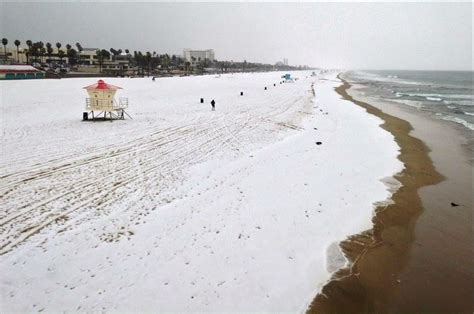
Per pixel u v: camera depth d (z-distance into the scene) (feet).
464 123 92.12
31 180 40.11
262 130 71.61
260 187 40.19
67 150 52.95
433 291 23.90
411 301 22.89
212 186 40.06
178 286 22.97
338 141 64.39
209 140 62.03
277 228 30.96
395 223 33.45
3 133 62.13
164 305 21.25
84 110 94.38
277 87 199.41
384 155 56.75
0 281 22.76
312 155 54.08
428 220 34.42
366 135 71.00
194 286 23.03
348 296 23.02
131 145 57.31
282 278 24.31
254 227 30.94
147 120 80.74
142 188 38.91
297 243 28.81
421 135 75.41
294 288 23.40
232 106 106.83
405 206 37.32
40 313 20.21
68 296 21.65
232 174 44.24
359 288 23.86
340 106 116.47
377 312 21.85
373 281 24.68
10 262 24.73
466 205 38.29
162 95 136.36
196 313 20.77
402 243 29.91
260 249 27.63
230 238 28.96
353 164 50.62
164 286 22.90
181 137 63.87
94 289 22.36
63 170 43.91
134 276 23.76
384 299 22.99
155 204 34.81
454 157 57.98
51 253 25.96
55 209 33.06
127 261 25.36
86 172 43.50
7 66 206.28
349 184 42.52
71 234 28.68
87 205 34.14
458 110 119.24
